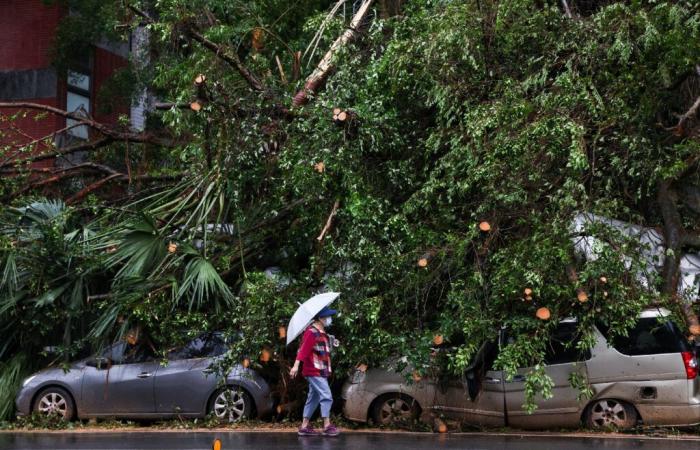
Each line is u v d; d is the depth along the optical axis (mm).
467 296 9562
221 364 10469
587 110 9945
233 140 11227
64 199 13695
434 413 10266
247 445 8766
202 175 12078
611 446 8633
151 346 11109
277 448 8484
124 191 13805
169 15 11797
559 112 9773
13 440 9461
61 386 11234
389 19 11828
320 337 9570
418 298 10164
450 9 10734
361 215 10141
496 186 9625
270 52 14617
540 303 9422
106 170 13867
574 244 9547
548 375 9836
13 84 21672
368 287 10078
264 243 11953
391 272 10031
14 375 11453
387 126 10648
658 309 9836
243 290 10984
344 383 10734
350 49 11914
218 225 11828
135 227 11156
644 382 9711
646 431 9758
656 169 9867
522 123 9867
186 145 12969
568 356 9898
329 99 10875
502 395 9953
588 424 9922
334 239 10711
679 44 10180
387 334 9750
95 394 11156
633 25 10375
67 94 21766
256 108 11250
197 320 10766
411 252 9953
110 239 11703
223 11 14750
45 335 11672
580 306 9445
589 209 9516
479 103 10633
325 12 13828
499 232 9875
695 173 10781
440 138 10297
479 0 10742
